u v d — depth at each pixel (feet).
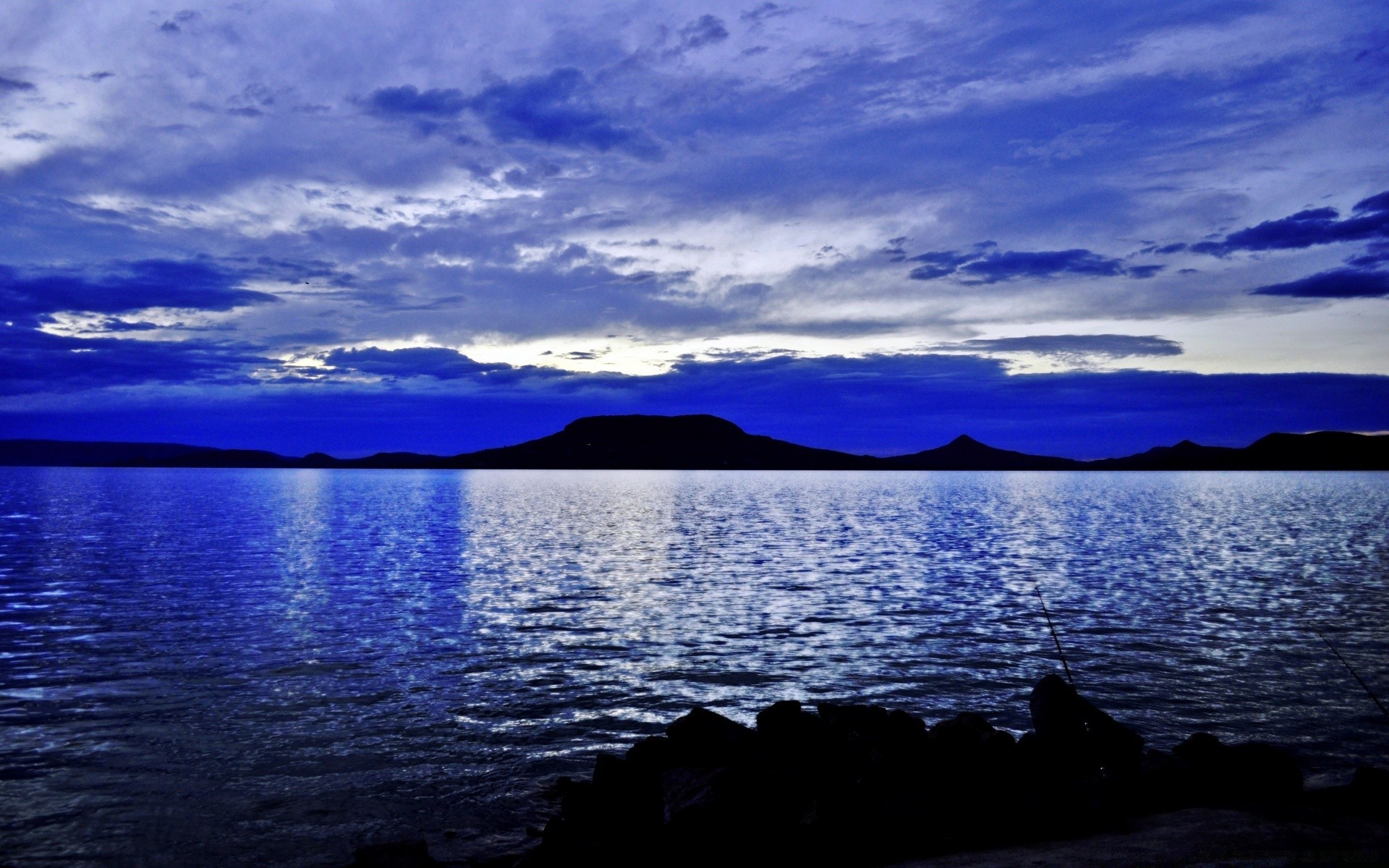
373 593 111.24
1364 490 604.90
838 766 37.86
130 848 36.32
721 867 30.89
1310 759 47.44
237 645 77.77
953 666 68.64
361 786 43.57
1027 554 163.94
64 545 182.70
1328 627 85.76
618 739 51.19
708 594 109.60
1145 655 72.90
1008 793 33.45
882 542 192.24
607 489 646.33
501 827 38.45
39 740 50.49
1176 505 385.29
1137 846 28.84
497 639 79.87
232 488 598.34
